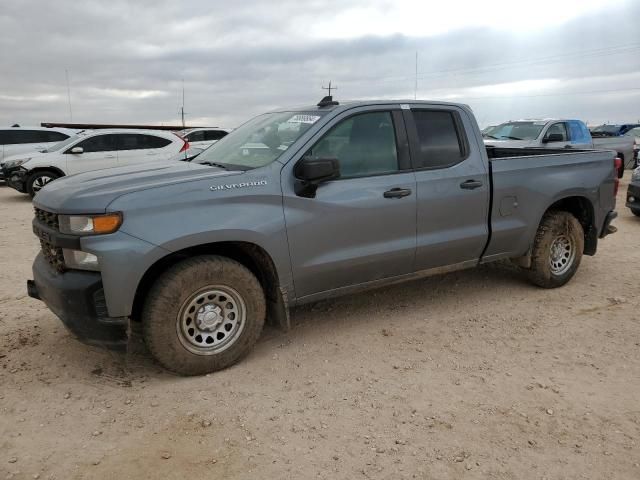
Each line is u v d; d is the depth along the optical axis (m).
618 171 6.09
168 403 3.52
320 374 3.92
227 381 3.81
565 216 5.64
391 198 4.47
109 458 2.96
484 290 5.77
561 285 5.85
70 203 3.51
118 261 3.44
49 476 2.80
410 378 3.87
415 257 4.72
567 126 14.37
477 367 4.05
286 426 3.27
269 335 4.61
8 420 3.30
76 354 4.19
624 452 3.04
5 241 8.30
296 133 4.30
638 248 7.76
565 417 3.38
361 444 3.09
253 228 3.86
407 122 4.68
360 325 4.83
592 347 4.40
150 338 3.65
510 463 2.94
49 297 3.70
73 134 18.42
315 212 4.13
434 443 3.11
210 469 2.87
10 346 4.31
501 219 5.18
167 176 3.94
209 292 3.79
